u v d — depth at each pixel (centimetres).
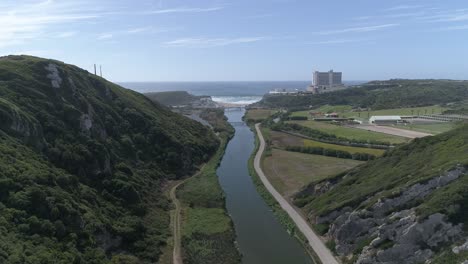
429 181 6103
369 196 6844
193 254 6194
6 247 4244
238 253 6312
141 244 6281
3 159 5697
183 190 9262
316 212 7531
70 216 5562
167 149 10838
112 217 6681
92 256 5288
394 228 5616
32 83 8594
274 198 8944
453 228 5238
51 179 6069
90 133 8556
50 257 4594
